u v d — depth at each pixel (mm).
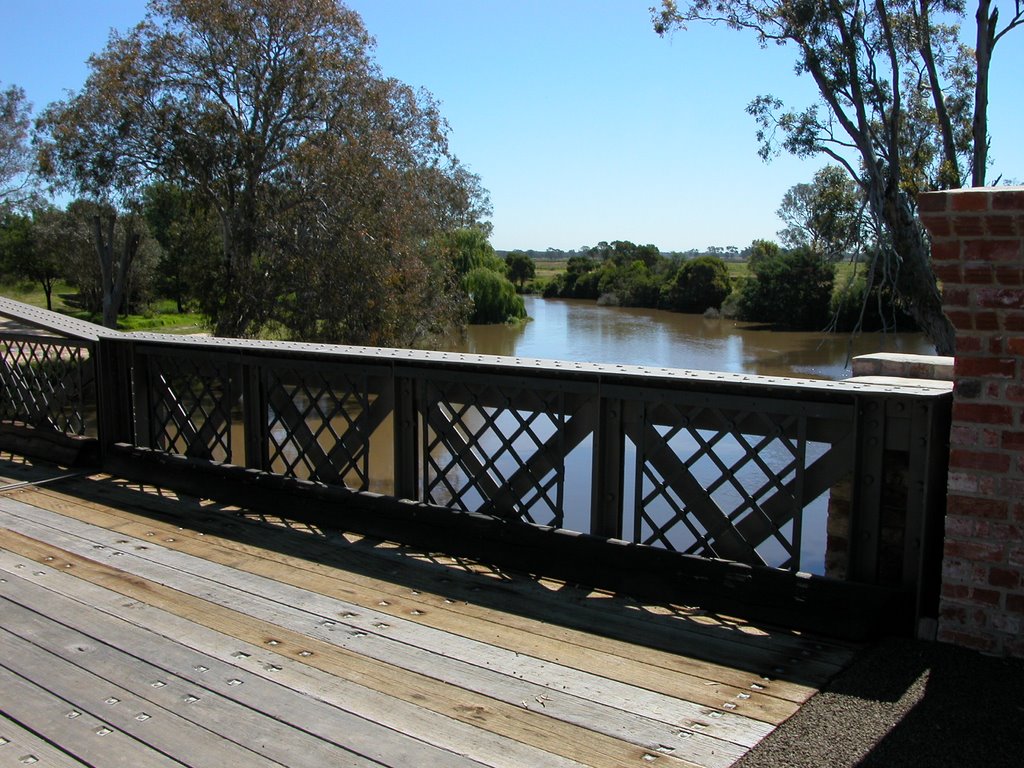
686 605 3061
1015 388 2383
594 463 3250
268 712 2316
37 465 5348
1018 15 16938
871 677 2424
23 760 2080
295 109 21266
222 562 3594
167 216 37031
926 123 18500
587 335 33094
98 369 5082
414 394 3775
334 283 20922
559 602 3127
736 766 2023
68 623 2951
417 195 23234
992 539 2480
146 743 2156
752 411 2865
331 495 4035
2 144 33500
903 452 2756
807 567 6203
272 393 4305
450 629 2889
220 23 19766
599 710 2318
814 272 32625
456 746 2137
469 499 7715
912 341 26641
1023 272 2305
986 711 2215
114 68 19984
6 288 45469
